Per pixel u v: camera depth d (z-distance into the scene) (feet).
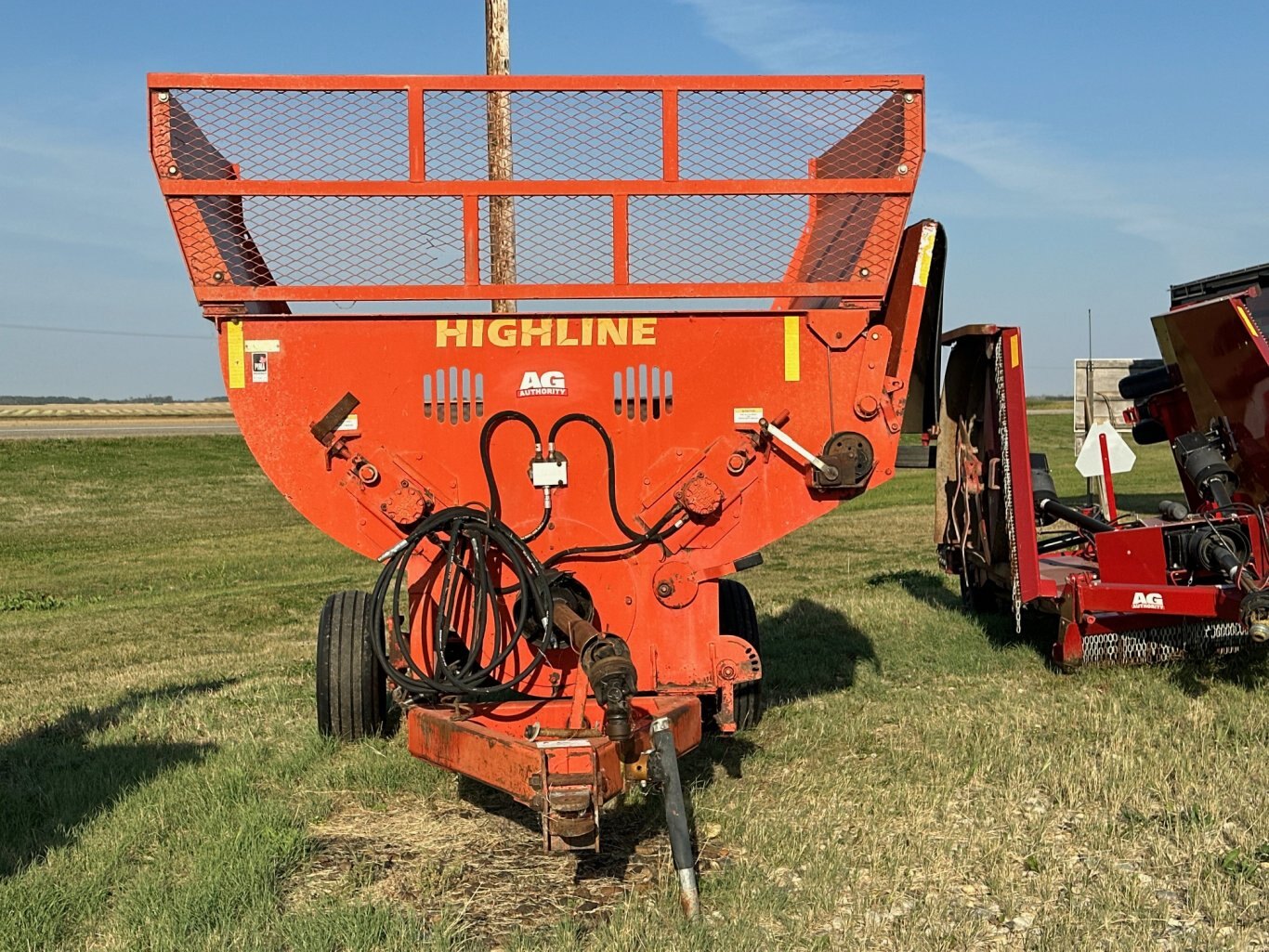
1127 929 12.82
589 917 13.83
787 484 18.48
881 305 18.54
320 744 20.61
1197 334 24.85
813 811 17.02
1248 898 13.35
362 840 16.53
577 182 18.16
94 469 123.54
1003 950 12.56
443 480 18.12
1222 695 21.94
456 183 18.03
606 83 18.13
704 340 18.34
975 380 28.30
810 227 18.43
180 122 17.71
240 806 17.40
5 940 13.12
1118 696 22.49
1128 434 66.03
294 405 18.03
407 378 18.10
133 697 27.25
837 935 13.01
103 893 14.42
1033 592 23.75
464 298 18.07
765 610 34.94
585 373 18.25
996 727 20.53
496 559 17.94
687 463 18.30
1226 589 21.75
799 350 18.42
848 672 25.93
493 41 30.78
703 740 20.67
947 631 29.35
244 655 33.94
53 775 19.74
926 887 14.24
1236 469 25.79
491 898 14.44
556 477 18.15
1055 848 15.31
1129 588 22.67
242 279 17.87
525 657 17.70
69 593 54.95
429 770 19.08
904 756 19.24
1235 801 16.49
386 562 17.89
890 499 85.76
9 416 275.59
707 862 15.26
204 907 13.66
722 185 18.29
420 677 16.79
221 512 99.71
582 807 13.61
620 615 18.19
